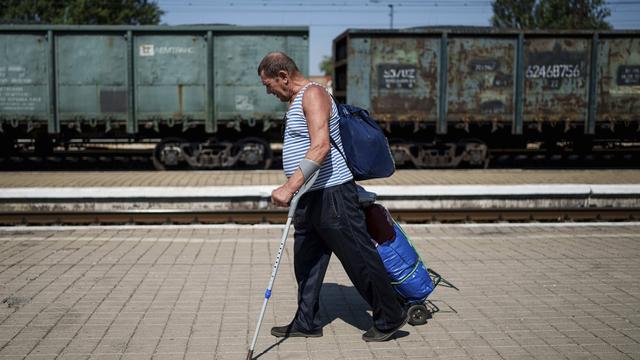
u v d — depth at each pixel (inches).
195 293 213.2
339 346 167.2
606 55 637.9
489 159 674.8
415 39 618.8
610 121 645.9
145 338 171.0
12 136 642.8
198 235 313.0
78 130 613.6
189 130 634.8
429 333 176.2
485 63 625.0
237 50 604.7
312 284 172.4
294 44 606.5
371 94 620.4
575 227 334.3
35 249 277.6
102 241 295.7
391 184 485.7
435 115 625.6
